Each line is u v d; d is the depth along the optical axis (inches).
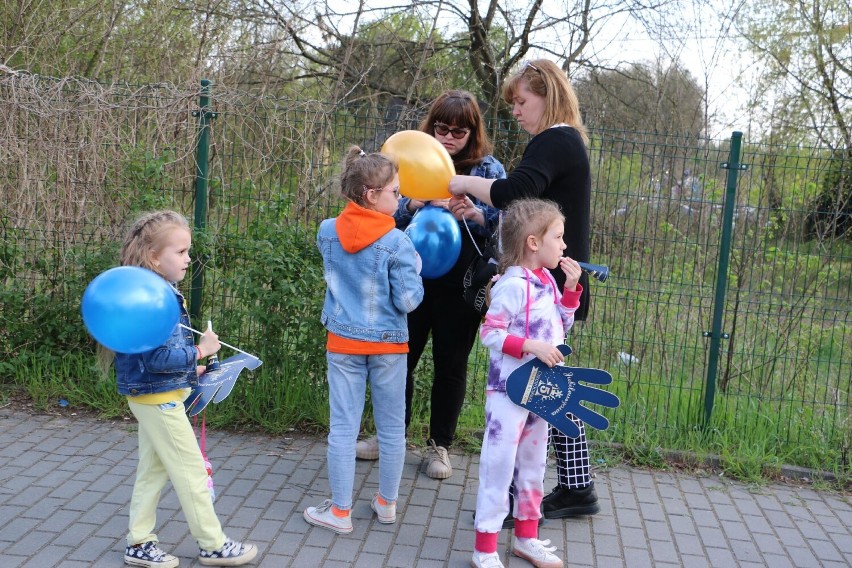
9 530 135.7
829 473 180.9
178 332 119.2
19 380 206.1
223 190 201.0
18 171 207.3
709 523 155.6
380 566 131.0
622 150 198.4
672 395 201.8
